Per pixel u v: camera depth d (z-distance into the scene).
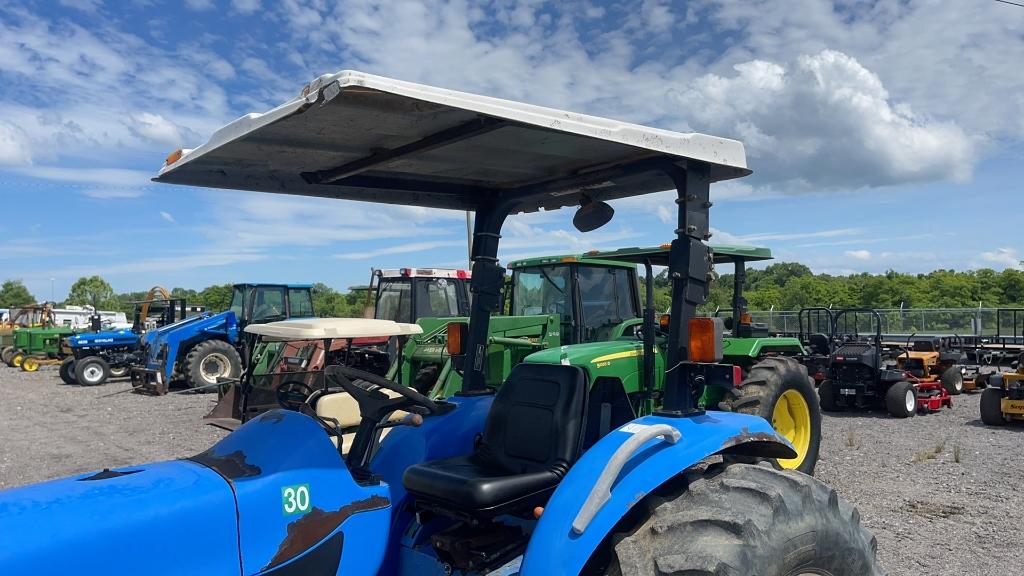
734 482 2.60
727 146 3.00
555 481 2.80
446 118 2.47
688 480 2.70
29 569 2.00
